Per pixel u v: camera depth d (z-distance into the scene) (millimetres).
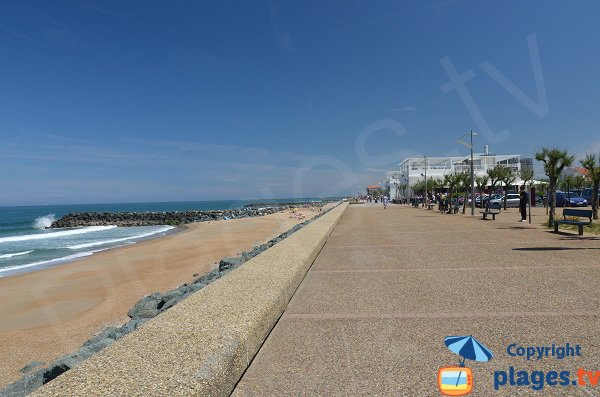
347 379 3279
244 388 3184
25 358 6781
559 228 15164
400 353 3752
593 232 13484
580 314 4680
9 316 9633
